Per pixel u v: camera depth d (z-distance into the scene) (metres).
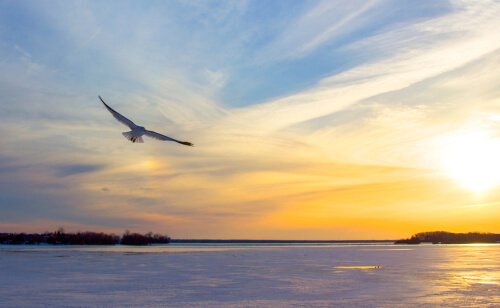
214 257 69.00
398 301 24.50
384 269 43.53
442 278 34.91
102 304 23.89
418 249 112.50
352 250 106.00
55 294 27.09
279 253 85.81
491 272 39.78
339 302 24.28
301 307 22.94
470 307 22.91
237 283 32.25
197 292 27.84
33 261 57.25
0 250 104.38
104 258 65.12
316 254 80.06
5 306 23.39
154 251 99.31
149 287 30.16
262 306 23.30
